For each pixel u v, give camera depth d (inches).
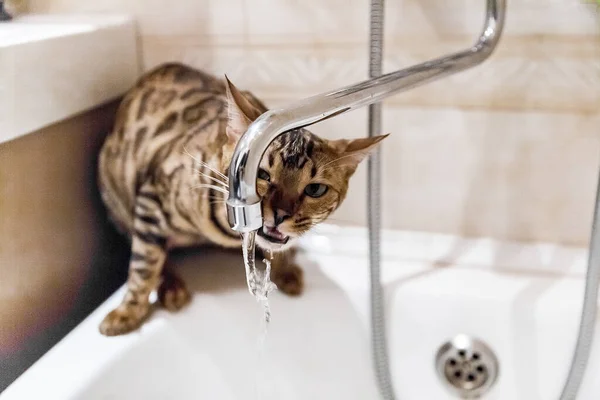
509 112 36.7
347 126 39.6
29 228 33.5
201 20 39.4
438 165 38.9
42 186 34.3
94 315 32.5
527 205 38.5
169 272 35.7
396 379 36.1
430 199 39.8
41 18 40.6
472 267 36.9
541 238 39.1
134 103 37.0
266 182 29.1
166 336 31.9
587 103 35.4
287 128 18.4
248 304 34.7
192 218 32.6
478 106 37.0
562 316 33.2
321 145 30.3
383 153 39.4
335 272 37.0
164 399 31.1
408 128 38.4
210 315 33.9
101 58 37.0
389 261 37.8
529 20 34.6
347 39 37.3
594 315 30.4
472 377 35.0
